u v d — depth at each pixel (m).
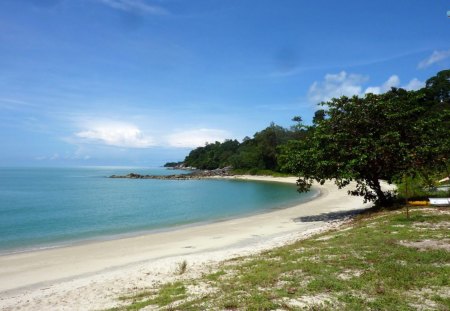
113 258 17.80
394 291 8.12
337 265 10.40
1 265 17.02
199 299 8.68
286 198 49.12
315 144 23.25
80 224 31.03
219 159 168.38
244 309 7.47
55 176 151.88
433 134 22.80
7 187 82.00
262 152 117.19
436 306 7.25
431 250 11.16
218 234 23.31
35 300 11.48
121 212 38.81
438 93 94.12
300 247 13.98
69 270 15.84
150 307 8.74
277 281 9.45
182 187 80.88
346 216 25.92
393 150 21.05
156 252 18.75
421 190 25.38
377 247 12.06
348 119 22.92
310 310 7.23
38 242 23.45
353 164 21.02
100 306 9.98
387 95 23.38
